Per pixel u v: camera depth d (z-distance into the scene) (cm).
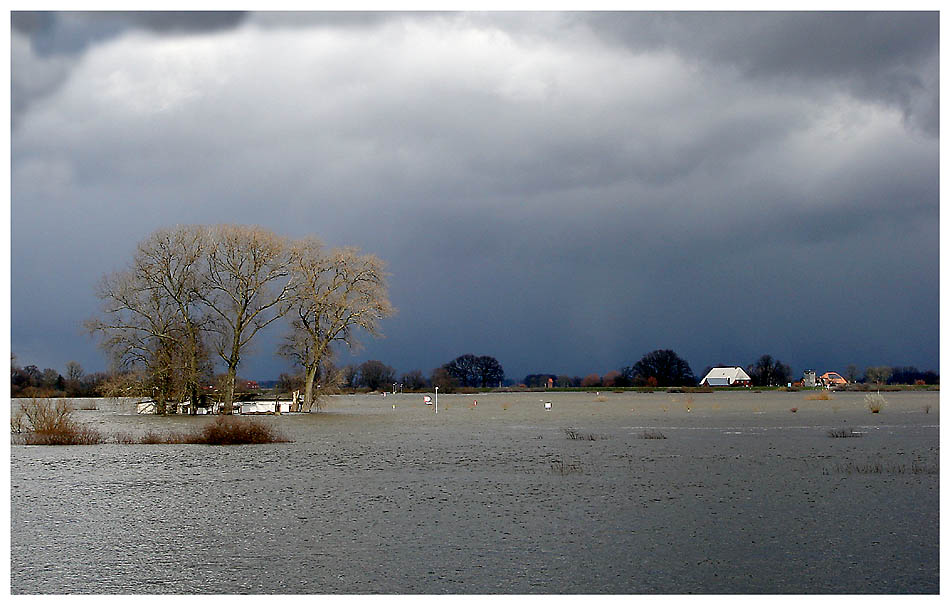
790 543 2172
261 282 9569
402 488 3198
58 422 5553
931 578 1856
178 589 1830
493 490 3120
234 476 3616
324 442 5488
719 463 3947
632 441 5328
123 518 2609
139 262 9119
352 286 9925
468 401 17100
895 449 4566
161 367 9281
